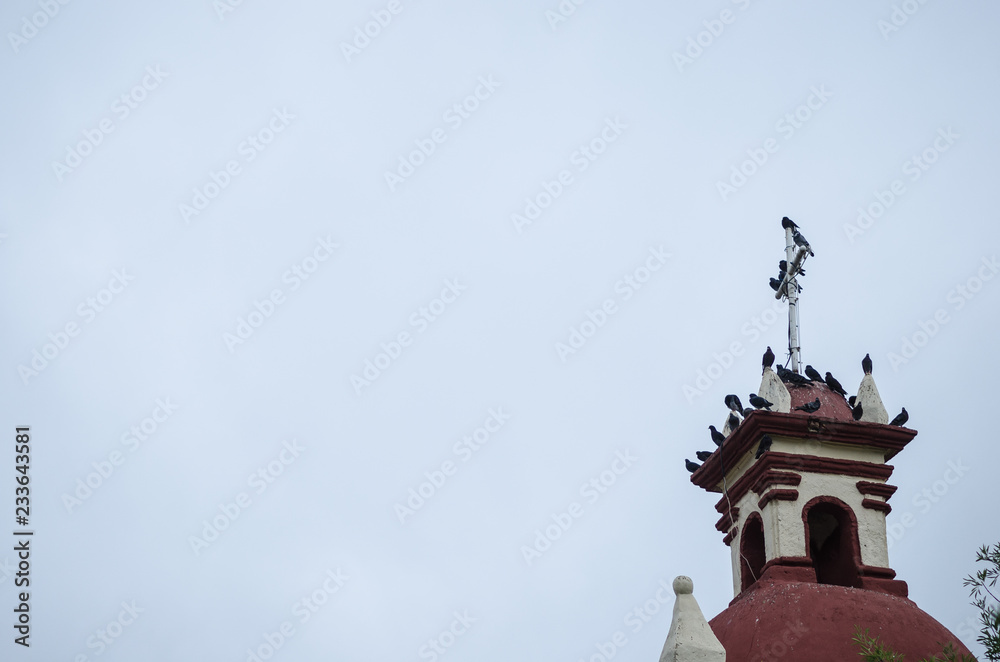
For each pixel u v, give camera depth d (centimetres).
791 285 3011
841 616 2566
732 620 2652
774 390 2822
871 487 2783
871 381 2877
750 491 2842
